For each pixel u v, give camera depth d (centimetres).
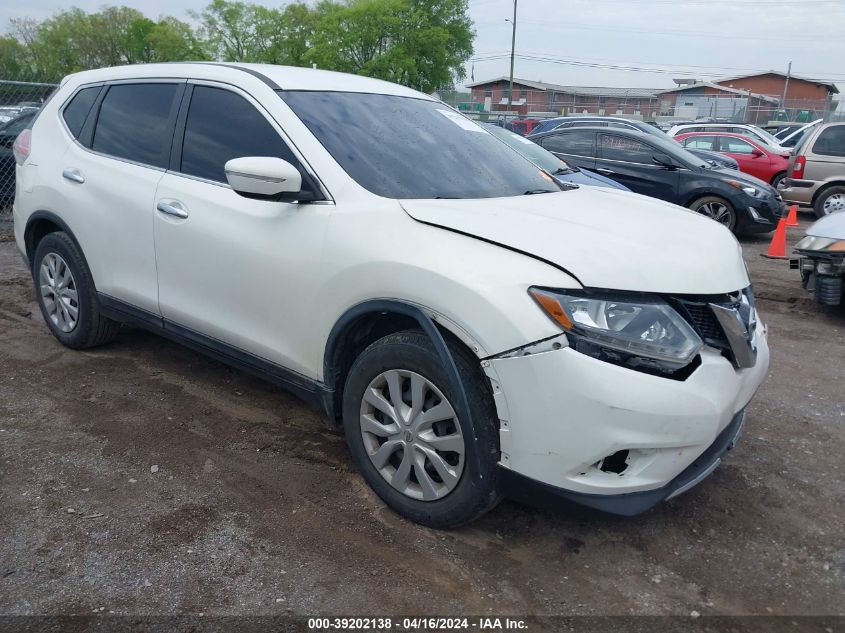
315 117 346
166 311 394
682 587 277
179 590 263
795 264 666
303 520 307
